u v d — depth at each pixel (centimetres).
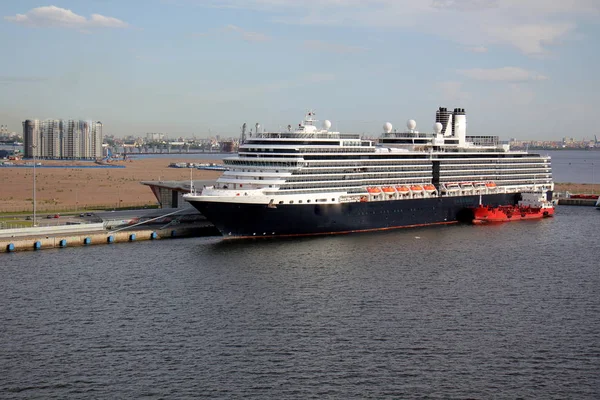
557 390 7688
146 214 18400
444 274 12612
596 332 9456
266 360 8388
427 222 19175
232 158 16875
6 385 7669
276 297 10925
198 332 9281
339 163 17050
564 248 15462
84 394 7488
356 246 15262
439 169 19600
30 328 9338
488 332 9406
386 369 8169
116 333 9200
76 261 13150
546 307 10569
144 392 7550
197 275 12238
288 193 15988
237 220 15538
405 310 10331
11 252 13938
